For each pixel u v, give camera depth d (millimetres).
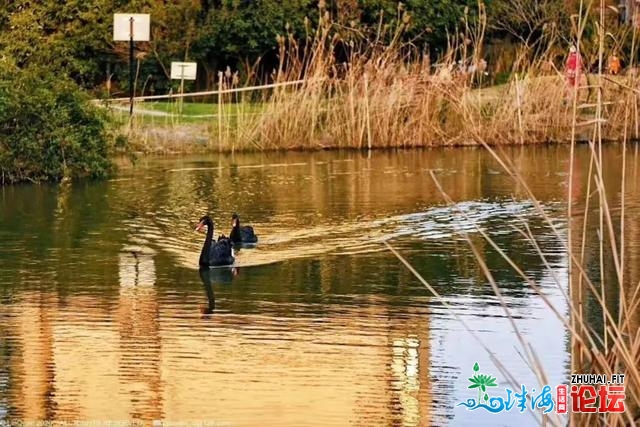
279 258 40938
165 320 32750
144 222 48188
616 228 45469
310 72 77125
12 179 60031
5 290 36219
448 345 30234
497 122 77188
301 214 50000
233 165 67750
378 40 78625
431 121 77000
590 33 75625
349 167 66688
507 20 89750
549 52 79625
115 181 60938
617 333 21391
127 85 88375
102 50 87188
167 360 29281
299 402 26359
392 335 31109
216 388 27406
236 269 39156
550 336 30844
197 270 39094
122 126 73375
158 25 88125
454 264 39500
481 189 57375
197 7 89750
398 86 77000
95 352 29922
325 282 37094
